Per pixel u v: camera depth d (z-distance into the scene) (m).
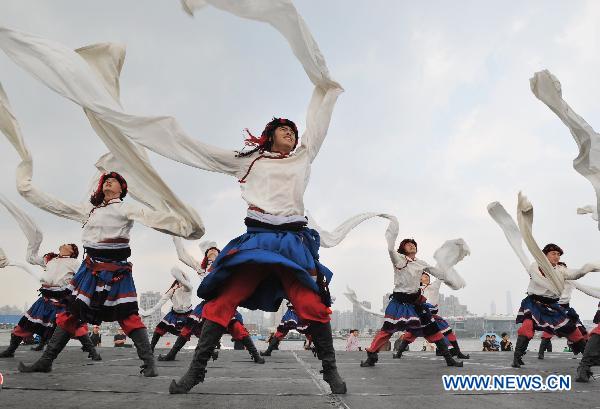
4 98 4.04
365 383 3.46
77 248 6.77
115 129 3.29
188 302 8.73
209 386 3.09
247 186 2.73
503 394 2.76
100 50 3.39
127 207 3.79
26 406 2.10
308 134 2.85
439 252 6.91
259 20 2.67
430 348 17.56
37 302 6.29
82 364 5.16
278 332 8.99
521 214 4.74
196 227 3.56
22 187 4.35
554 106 3.09
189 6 2.66
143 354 3.71
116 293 3.77
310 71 2.84
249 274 2.55
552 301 5.76
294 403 2.28
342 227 5.79
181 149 2.70
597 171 3.10
